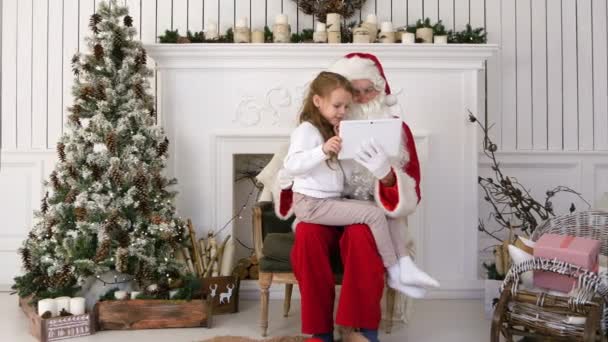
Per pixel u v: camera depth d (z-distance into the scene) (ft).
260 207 10.67
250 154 12.44
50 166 12.62
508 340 7.62
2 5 12.68
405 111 11.71
